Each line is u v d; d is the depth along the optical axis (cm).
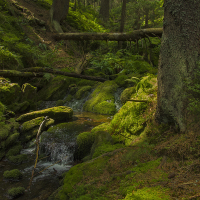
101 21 1755
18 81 797
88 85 891
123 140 389
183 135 260
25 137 491
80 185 239
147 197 172
